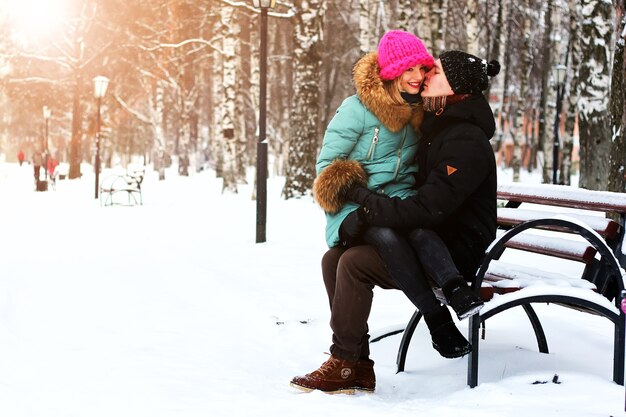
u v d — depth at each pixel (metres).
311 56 17.92
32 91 36.53
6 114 48.91
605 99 12.88
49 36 35.44
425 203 3.26
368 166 3.56
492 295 3.40
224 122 22.44
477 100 3.42
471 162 3.28
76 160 36.00
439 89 3.39
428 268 3.25
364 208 3.37
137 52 33.97
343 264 3.44
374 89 3.41
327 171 3.47
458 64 3.37
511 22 33.22
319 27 18.00
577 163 46.94
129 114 41.00
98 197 21.05
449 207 3.27
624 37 7.79
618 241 3.62
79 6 34.78
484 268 3.29
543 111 36.53
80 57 34.75
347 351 3.49
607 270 3.62
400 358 3.83
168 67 36.84
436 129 3.46
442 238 3.43
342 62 34.72
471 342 3.32
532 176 41.78
